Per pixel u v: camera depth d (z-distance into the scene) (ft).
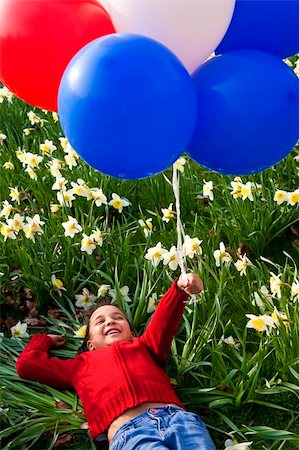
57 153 15.89
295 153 14.19
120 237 13.03
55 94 8.41
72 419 10.04
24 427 9.97
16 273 12.75
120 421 9.46
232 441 8.89
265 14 8.46
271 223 13.05
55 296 12.54
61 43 7.98
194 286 10.02
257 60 8.14
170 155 7.83
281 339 10.15
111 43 7.54
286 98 8.05
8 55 8.16
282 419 9.95
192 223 13.50
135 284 12.55
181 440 8.84
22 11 8.03
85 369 10.38
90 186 14.38
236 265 11.39
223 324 11.40
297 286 10.17
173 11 7.93
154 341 10.43
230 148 8.09
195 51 8.23
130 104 7.33
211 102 7.95
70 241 12.76
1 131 17.52
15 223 12.60
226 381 10.05
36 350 10.99
